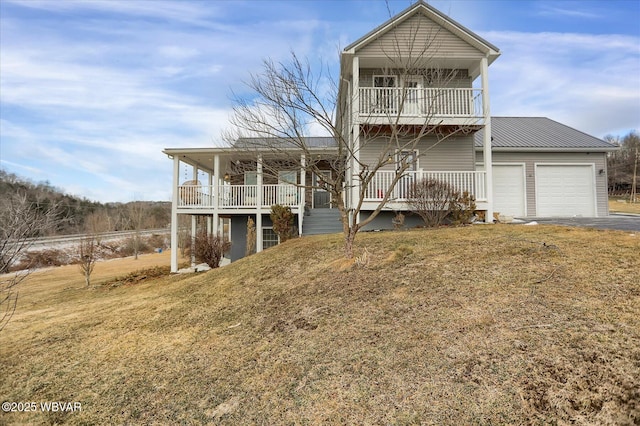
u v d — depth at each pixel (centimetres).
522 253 536
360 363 328
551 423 223
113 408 340
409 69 823
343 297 492
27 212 535
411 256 609
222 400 322
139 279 1223
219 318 545
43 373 434
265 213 1301
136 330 559
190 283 859
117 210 3731
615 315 320
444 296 430
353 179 1027
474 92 1105
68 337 562
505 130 1545
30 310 839
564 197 1359
